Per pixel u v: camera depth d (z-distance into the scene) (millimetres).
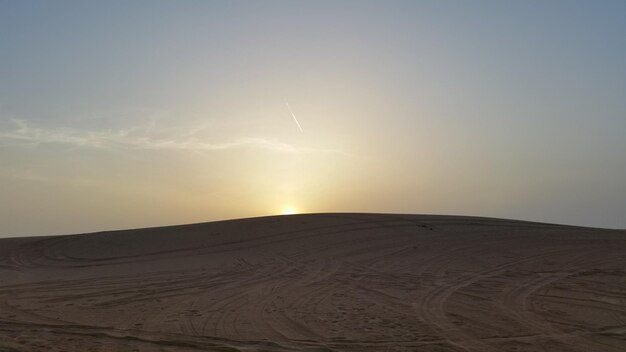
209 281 22625
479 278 21922
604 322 14477
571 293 18578
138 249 33000
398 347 12047
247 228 36844
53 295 19750
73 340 12117
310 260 27625
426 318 15078
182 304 17625
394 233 34250
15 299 18906
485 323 14430
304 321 14750
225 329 13766
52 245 35875
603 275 21891
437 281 21516
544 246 30062
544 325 14180
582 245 30281
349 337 12930
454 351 11758
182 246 33031
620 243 30859
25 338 12172
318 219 38875
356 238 32969
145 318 15297
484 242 31516
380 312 15945
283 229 35969
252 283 21891
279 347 11766
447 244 31000
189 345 11820
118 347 11492
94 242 35812
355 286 20766
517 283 20672
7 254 33688
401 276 22891
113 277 24375
